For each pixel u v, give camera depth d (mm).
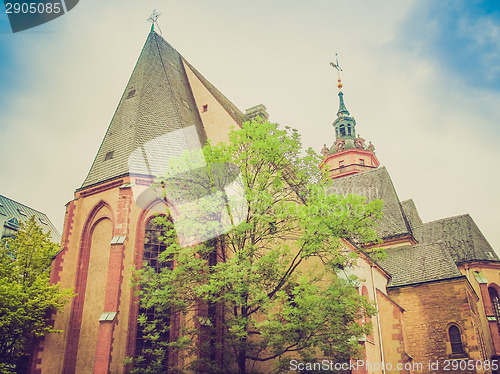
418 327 27750
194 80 31547
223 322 15609
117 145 24750
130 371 17109
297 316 14805
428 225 42156
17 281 21578
